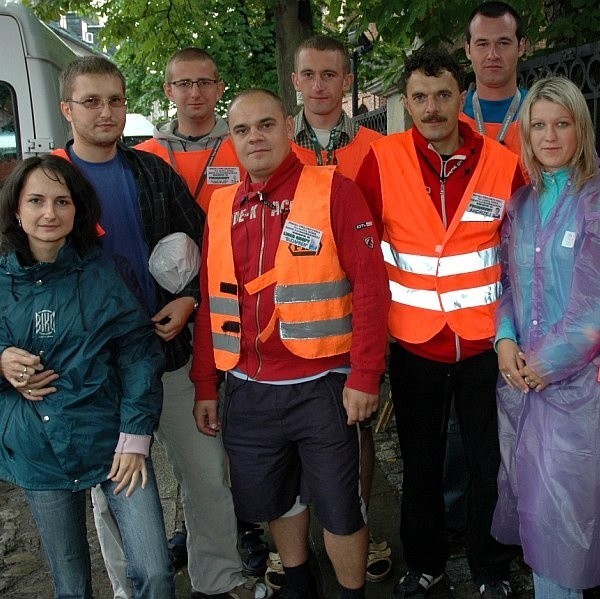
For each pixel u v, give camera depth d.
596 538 2.22
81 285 2.16
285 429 2.51
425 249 2.61
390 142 2.70
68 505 2.19
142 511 2.21
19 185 2.09
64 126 4.60
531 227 2.39
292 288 2.42
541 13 4.20
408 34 4.76
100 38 8.78
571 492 2.22
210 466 2.79
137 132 13.15
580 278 2.21
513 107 3.22
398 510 3.65
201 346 2.67
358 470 2.54
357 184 2.75
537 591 2.37
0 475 2.20
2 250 2.14
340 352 2.47
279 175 2.46
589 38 4.05
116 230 2.62
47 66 4.38
